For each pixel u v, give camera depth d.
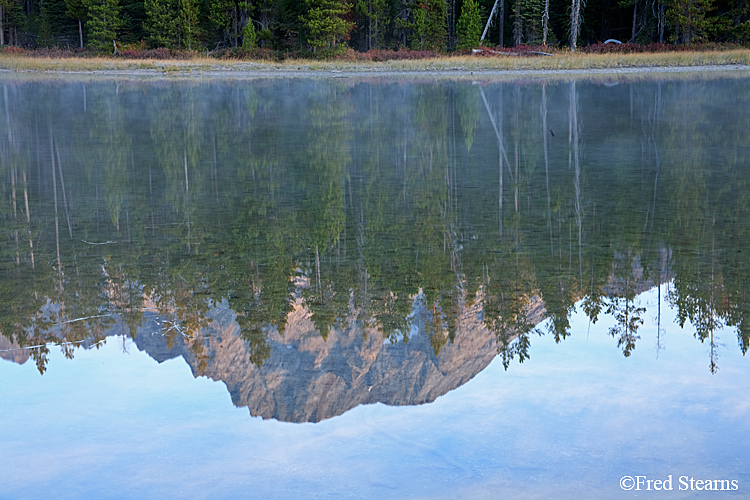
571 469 2.70
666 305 4.93
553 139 14.08
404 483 2.60
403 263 6.02
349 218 7.80
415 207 8.31
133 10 56.91
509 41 61.69
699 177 9.93
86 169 11.18
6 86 30.05
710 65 37.84
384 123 17.39
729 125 15.59
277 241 6.79
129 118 18.80
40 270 5.81
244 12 51.31
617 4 57.16
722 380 3.61
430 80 34.25
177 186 9.74
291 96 25.92
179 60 46.16
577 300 5.04
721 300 4.99
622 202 8.38
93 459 2.79
